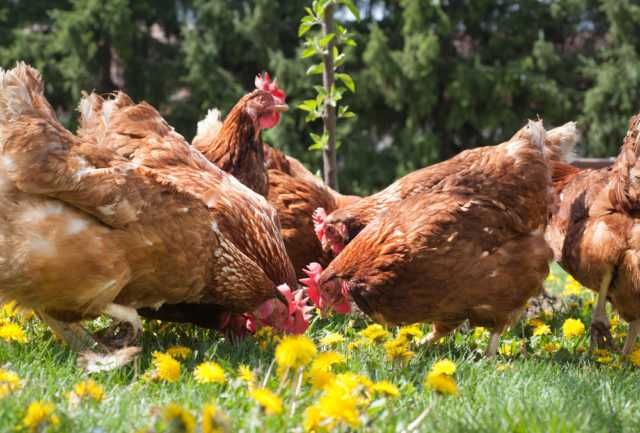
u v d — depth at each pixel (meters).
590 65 9.64
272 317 2.85
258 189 3.32
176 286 2.70
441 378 2.31
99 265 2.56
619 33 9.58
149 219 2.61
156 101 9.62
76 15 9.30
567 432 2.26
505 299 2.84
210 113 3.58
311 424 2.19
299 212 3.34
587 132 9.68
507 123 9.55
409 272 2.81
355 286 2.87
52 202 2.54
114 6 9.22
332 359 2.32
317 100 3.65
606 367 2.73
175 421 2.13
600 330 2.98
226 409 2.32
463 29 10.18
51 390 2.35
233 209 2.84
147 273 2.64
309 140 9.50
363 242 2.88
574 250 2.98
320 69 3.63
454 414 2.33
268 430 2.21
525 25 10.01
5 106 2.53
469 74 9.36
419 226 2.82
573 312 3.30
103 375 2.47
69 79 9.44
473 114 9.50
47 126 2.54
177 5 9.94
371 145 9.60
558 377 2.58
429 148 9.41
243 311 2.84
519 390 2.48
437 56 9.24
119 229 2.58
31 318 2.80
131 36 9.36
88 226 2.55
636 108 9.42
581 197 3.02
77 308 2.60
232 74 9.88
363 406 2.26
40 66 9.35
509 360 2.79
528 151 2.91
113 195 2.56
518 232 2.86
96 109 3.04
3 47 9.55
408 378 2.52
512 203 2.86
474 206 2.83
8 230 2.53
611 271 2.94
